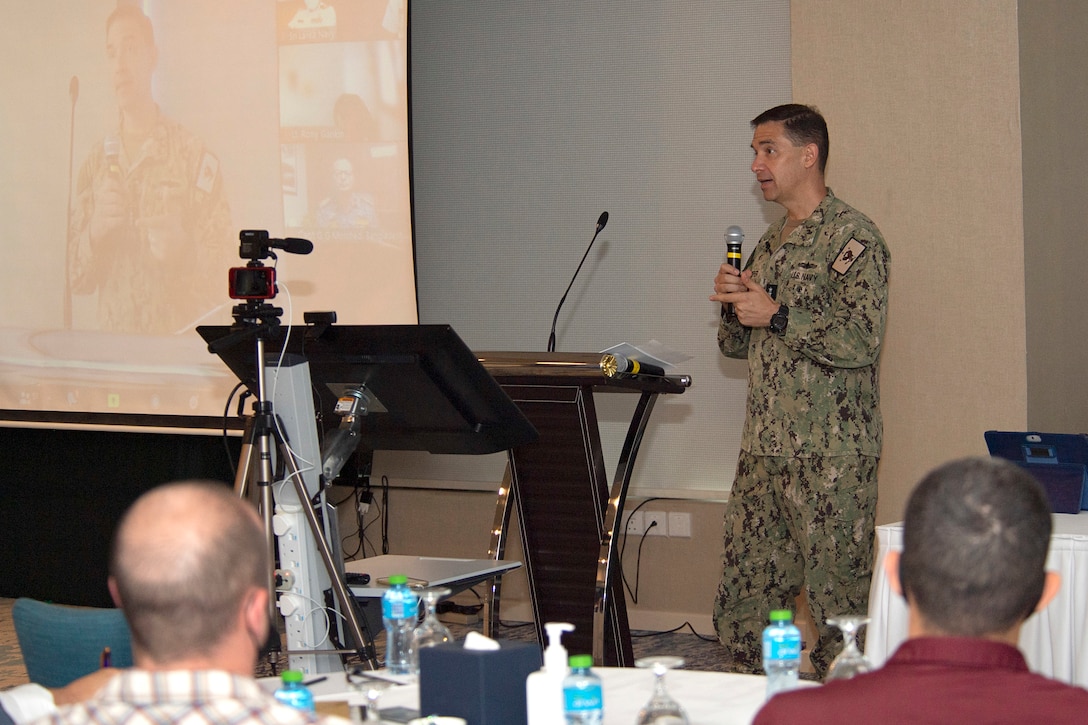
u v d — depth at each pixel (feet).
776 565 13.03
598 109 16.42
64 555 18.26
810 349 12.04
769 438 12.59
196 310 16.17
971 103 13.65
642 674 6.59
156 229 16.40
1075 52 14.02
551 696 4.93
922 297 14.01
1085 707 3.77
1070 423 14.26
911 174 14.01
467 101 17.22
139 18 16.48
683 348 16.06
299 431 8.80
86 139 16.85
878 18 14.12
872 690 3.92
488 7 17.02
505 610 16.98
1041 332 13.80
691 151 15.92
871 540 12.44
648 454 16.28
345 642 9.07
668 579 16.01
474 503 16.93
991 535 3.91
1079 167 14.12
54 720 3.81
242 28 15.85
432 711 5.25
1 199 17.37
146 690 3.81
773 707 4.05
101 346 16.79
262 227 15.71
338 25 15.34
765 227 15.56
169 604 3.86
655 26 16.03
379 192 15.12
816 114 12.73
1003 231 13.51
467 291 17.33
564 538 12.23
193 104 16.14
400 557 10.26
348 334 8.57
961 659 3.92
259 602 4.13
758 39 15.51
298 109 15.52
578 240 16.63
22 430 18.49
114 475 17.92
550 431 11.78
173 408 16.38
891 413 14.26
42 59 17.11
